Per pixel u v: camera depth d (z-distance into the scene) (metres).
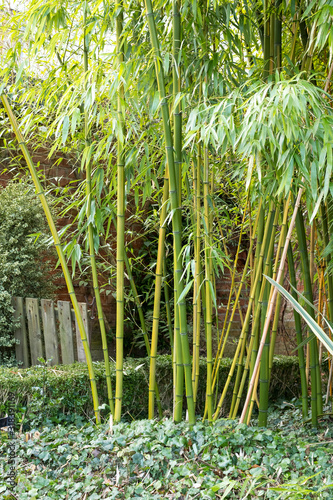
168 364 3.26
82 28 2.40
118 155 2.36
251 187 2.29
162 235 2.41
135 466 2.06
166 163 2.42
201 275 2.66
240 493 1.79
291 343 4.80
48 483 1.97
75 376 2.88
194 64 2.38
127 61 2.21
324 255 2.42
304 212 2.97
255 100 1.78
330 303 2.85
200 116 2.08
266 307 2.49
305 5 2.27
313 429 2.66
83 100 2.29
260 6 2.66
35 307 3.84
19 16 2.43
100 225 2.52
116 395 2.43
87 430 2.38
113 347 5.30
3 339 3.80
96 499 1.84
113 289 5.32
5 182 4.54
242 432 2.27
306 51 2.41
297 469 2.05
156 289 2.44
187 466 2.02
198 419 2.65
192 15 2.35
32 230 4.11
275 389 3.78
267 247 2.53
